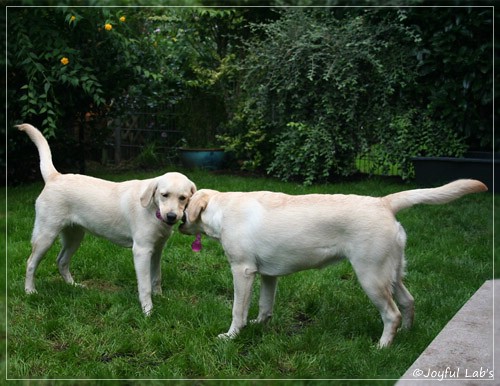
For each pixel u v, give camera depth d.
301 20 8.85
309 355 3.49
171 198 3.90
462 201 7.51
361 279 3.51
